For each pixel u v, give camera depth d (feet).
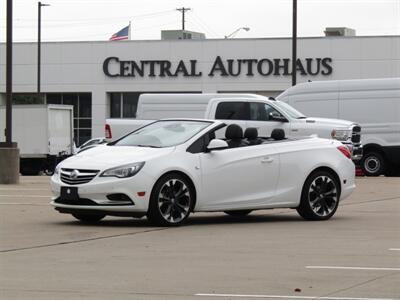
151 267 27.99
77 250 31.91
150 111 84.53
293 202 42.83
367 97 88.02
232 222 42.55
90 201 38.06
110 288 24.34
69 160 40.09
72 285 24.80
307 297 22.86
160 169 38.37
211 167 40.27
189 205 39.75
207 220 43.60
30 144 121.80
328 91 89.30
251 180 41.47
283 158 42.50
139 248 32.42
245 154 41.47
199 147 40.40
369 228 39.70
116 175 37.76
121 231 37.86
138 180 37.81
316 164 43.39
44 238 35.40
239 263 28.78
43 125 121.08
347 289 24.02
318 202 43.47
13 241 34.42
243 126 71.31
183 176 39.37
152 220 38.93
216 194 40.47
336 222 42.60
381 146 87.92
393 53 154.51
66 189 38.58
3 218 43.88
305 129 71.72
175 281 25.38
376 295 23.15
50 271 27.25
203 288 24.25
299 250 31.96
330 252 31.45
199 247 32.76
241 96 72.33
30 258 29.96
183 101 83.35
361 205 52.85
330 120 73.87
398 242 34.40
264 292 23.62
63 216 44.93
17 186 72.23
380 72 155.02
